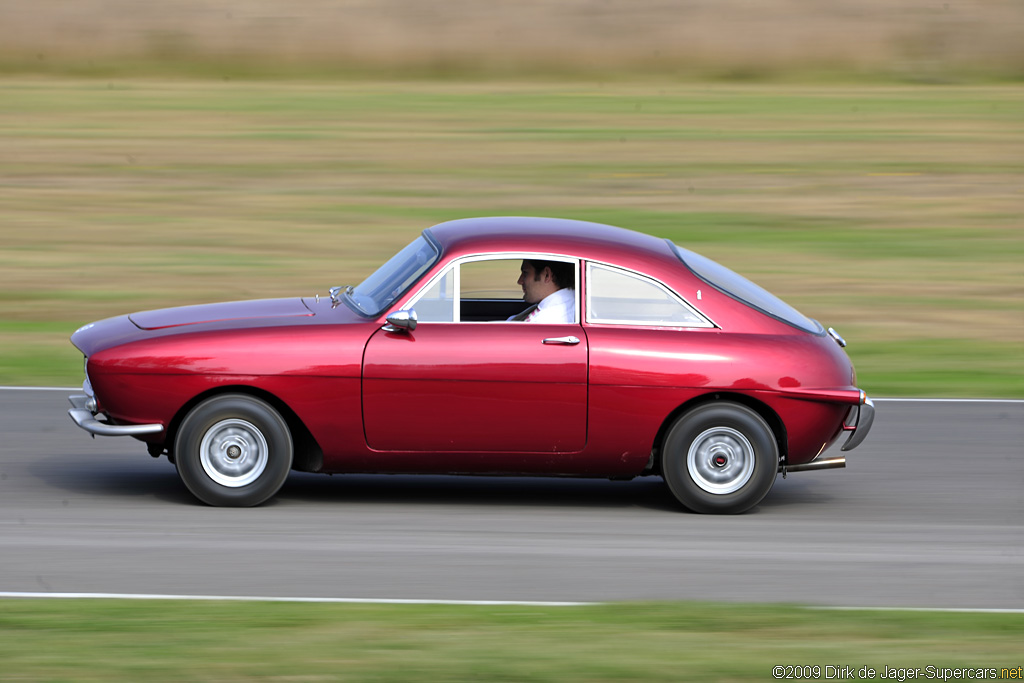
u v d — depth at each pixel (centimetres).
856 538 2605
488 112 10794
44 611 2062
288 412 2666
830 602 2209
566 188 7788
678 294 2694
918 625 2095
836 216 7200
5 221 6800
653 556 2450
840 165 8731
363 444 2627
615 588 2256
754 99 11781
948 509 2830
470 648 1931
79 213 7044
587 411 2623
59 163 8462
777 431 2734
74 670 1819
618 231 2895
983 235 6806
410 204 7300
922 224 7050
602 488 2972
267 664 1850
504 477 3045
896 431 3497
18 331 4612
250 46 13525
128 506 2680
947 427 3547
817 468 2762
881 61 13525
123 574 2267
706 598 2214
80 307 5022
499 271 2697
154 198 7475
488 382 2597
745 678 1848
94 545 2423
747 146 9375
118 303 5084
